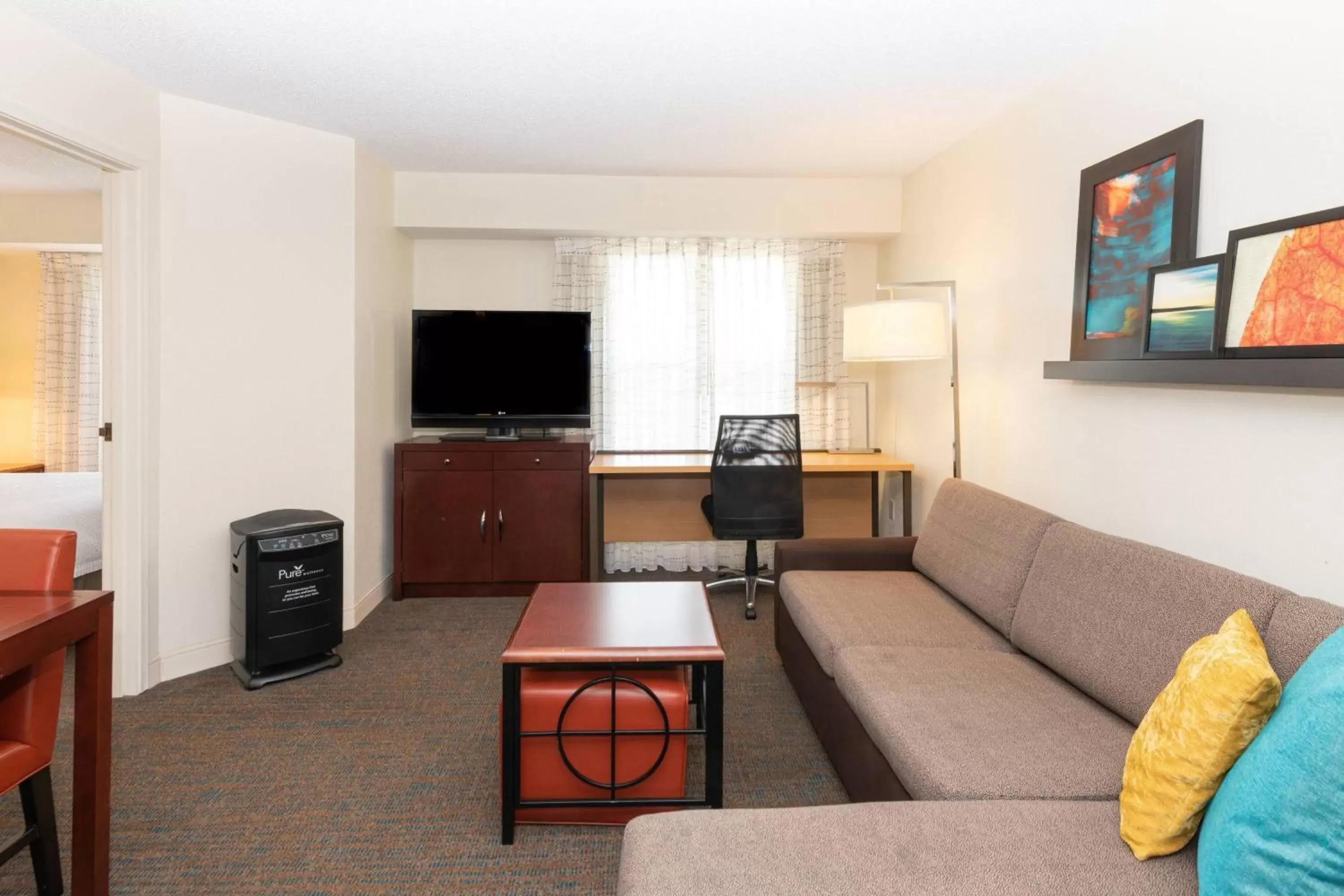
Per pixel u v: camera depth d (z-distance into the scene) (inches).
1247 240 76.2
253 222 135.0
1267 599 62.8
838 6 95.7
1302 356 69.1
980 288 140.7
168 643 126.2
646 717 84.5
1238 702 47.9
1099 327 103.1
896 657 89.6
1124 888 48.7
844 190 182.7
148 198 120.2
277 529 122.7
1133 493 97.9
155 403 122.6
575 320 181.5
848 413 199.6
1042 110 119.8
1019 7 95.2
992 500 113.0
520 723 83.0
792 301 196.2
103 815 70.3
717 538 162.7
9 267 222.1
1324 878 39.9
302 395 142.7
